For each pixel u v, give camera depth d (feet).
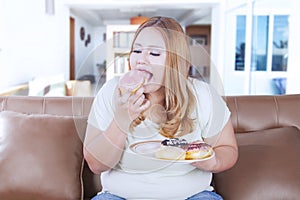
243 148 5.22
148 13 26.89
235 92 16.37
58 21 16.88
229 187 4.92
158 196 4.17
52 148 4.99
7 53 10.94
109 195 4.32
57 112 5.83
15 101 5.94
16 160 4.88
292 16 8.64
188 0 18.07
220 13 18.35
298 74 8.09
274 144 5.19
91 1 17.62
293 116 5.87
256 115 5.86
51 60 15.92
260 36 12.71
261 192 4.77
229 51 17.42
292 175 4.83
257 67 13.12
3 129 5.16
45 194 4.83
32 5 13.38
